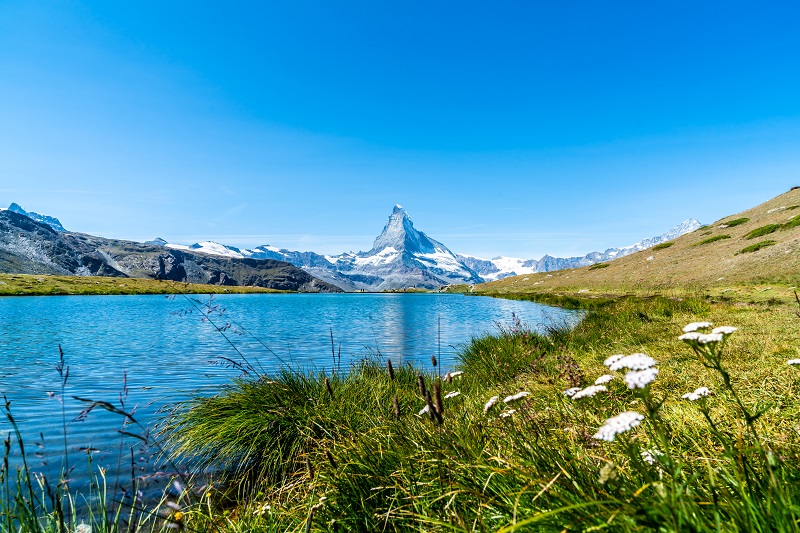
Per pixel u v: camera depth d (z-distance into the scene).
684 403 5.32
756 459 2.72
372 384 9.13
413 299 152.25
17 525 4.05
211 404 8.49
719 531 1.78
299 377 9.28
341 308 89.06
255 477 7.14
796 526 1.79
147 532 5.09
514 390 8.49
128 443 9.10
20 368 20.33
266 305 101.88
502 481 3.18
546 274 147.50
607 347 13.95
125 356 24.45
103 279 199.62
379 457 4.73
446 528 3.06
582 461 3.07
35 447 9.10
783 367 6.99
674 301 27.25
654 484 1.96
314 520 4.02
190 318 55.75
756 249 59.69
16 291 140.12
